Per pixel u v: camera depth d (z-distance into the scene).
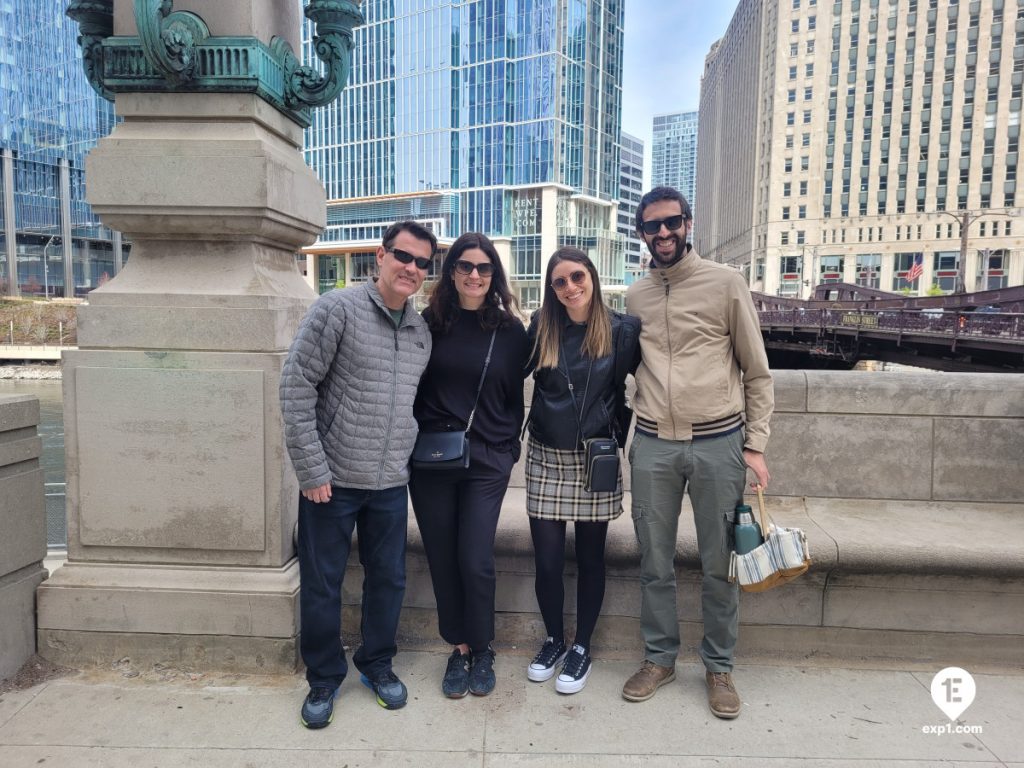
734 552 2.52
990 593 2.90
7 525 2.69
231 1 2.74
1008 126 82.94
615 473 2.59
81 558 2.89
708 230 164.50
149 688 2.71
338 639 2.54
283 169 2.87
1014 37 82.00
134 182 2.72
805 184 97.69
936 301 28.94
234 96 2.77
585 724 2.49
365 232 85.12
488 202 77.50
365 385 2.39
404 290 2.41
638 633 3.06
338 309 2.33
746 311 2.50
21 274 77.62
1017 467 3.51
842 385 3.59
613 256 82.19
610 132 83.56
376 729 2.45
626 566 3.03
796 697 2.70
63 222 78.12
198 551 2.86
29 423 2.79
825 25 94.38
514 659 3.00
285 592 2.80
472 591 2.65
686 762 2.28
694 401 2.50
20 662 2.78
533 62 73.75
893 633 2.96
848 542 2.90
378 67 83.19
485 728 2.46
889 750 2.35
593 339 2.57
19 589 2.77
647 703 2.64
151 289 2.80
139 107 2.79
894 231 91.50
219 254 2.86
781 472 3.66
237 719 2.50
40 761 2.23
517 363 2.65
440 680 2.81
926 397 3.55
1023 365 18.89
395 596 2.62
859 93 92.81
